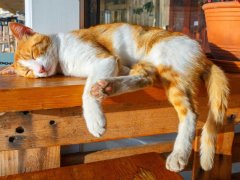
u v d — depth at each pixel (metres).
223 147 1.20
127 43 1.05
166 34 1.01
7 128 0.87
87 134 0.96
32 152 1.04
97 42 1.03
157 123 1.03
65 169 0.95
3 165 1.02
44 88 0.80
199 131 1.13
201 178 1.20
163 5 1.64
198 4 1.68
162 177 0.92
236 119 1.10
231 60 1.07
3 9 1.37
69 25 1.33
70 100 0.84
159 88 0.92
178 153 0.86
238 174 1.35
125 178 0.91
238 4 0.97
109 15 1.48
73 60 0.98
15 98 0.78
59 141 0.94
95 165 0.97
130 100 0.88
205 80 0.96
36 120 0.90
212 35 1.10
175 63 0.92
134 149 1.22
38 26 1.26
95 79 0.84
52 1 1.27
